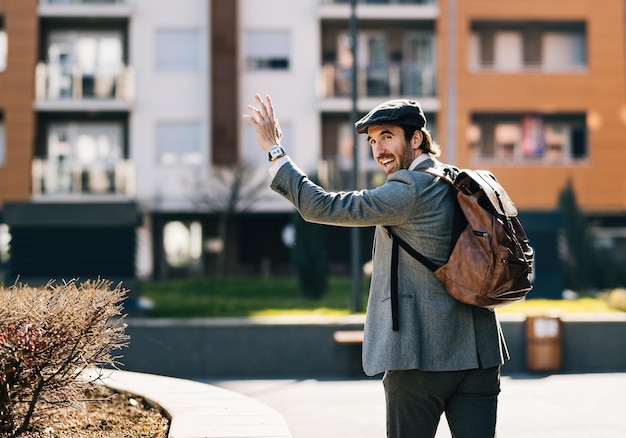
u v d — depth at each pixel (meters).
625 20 25.25
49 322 4.15
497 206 2.92
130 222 14.35
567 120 25.50
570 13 25.20
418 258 2.95
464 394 3.01
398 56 25.67
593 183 24.95
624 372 11.07
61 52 25.00
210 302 16.05
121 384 6.09
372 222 2.94
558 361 11.07
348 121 25.45
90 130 24.91
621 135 25.12
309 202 2.98
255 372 11.07
